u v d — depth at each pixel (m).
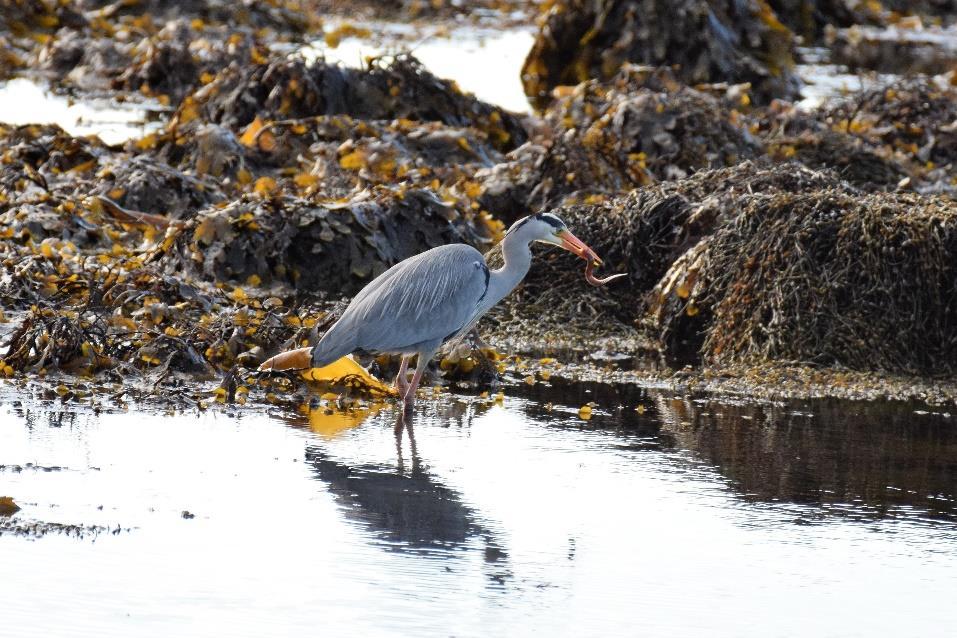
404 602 7.86
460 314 11.95
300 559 8.38
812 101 32.41
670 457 11.09
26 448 10.12
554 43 32.84
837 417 12.71
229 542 8.57
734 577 8.52
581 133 21.55
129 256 16.31
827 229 15.09
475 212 18.62
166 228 17.48
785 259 14.95
